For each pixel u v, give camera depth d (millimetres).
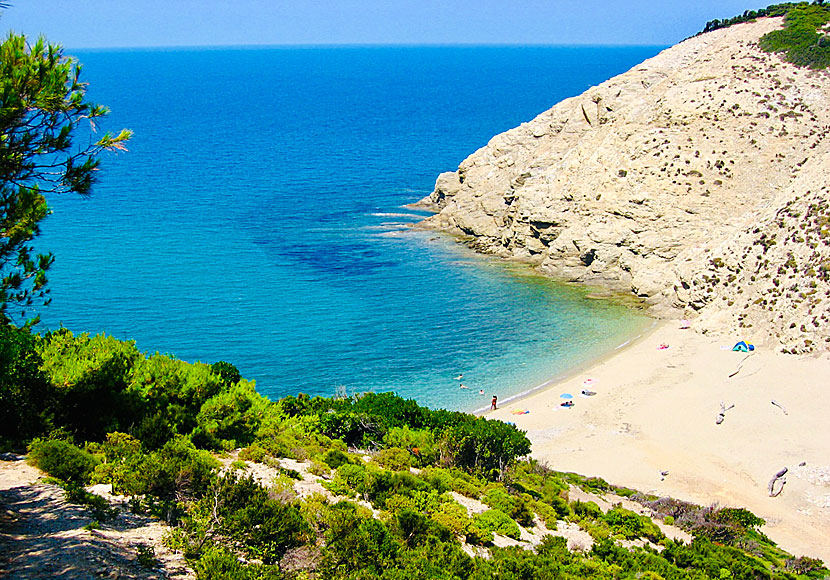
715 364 65312
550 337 72938
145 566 15328
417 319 76750
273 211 122500
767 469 48469
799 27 107938
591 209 92000
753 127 93500
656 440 53156
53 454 20422
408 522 23000
